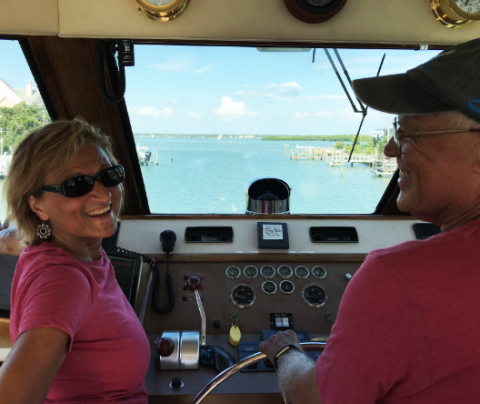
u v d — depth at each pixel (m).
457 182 0.68
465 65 0.64
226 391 1.37
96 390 1.01
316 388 0.78
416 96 0.69
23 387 0.72
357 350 0.66
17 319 0.91
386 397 0.72
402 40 1.53
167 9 1.38
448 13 1.46
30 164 0.96
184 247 2.03
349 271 2.00
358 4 1.49
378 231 2.19
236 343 1.63
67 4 1.41
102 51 1.63
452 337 0.62
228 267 1.95
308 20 1.46
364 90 0.74
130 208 2.21
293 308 1.83
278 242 2.04
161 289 1.85
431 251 0.65
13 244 1.50
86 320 0.95
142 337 1.12
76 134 0.99
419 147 0.70
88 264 1.07
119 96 1.67
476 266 0.62
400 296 0.63
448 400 0.65
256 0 1.46
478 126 0.64
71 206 0.99
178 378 1.41
